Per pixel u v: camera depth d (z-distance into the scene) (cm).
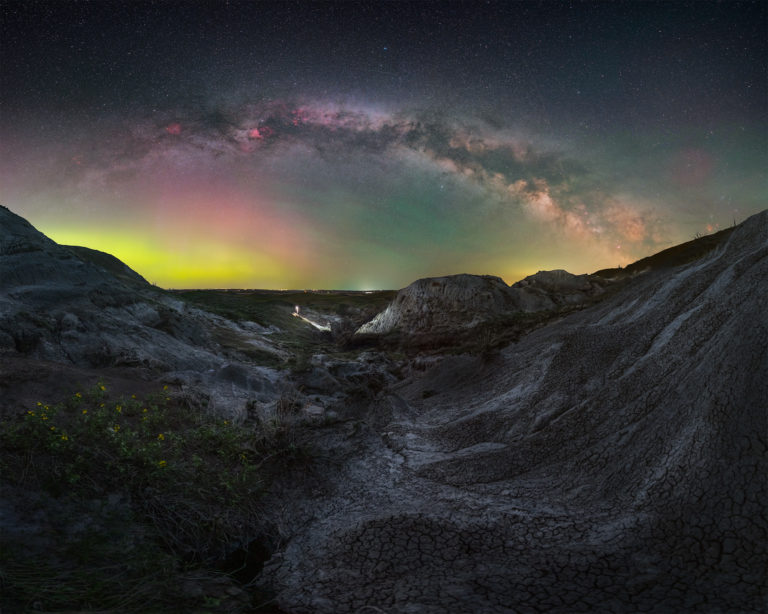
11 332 886
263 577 359
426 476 484
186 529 401
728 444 364
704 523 332
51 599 263
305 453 533
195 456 501
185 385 814
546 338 862
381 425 640
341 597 317
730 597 274
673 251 2033
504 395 645
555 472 446
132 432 523
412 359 1702
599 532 352
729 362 407
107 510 383
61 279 1211
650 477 384
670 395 443
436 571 335
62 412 555
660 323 596
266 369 1278
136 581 306
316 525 427
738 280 518
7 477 381
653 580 299
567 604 286
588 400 516
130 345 1064
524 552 345
